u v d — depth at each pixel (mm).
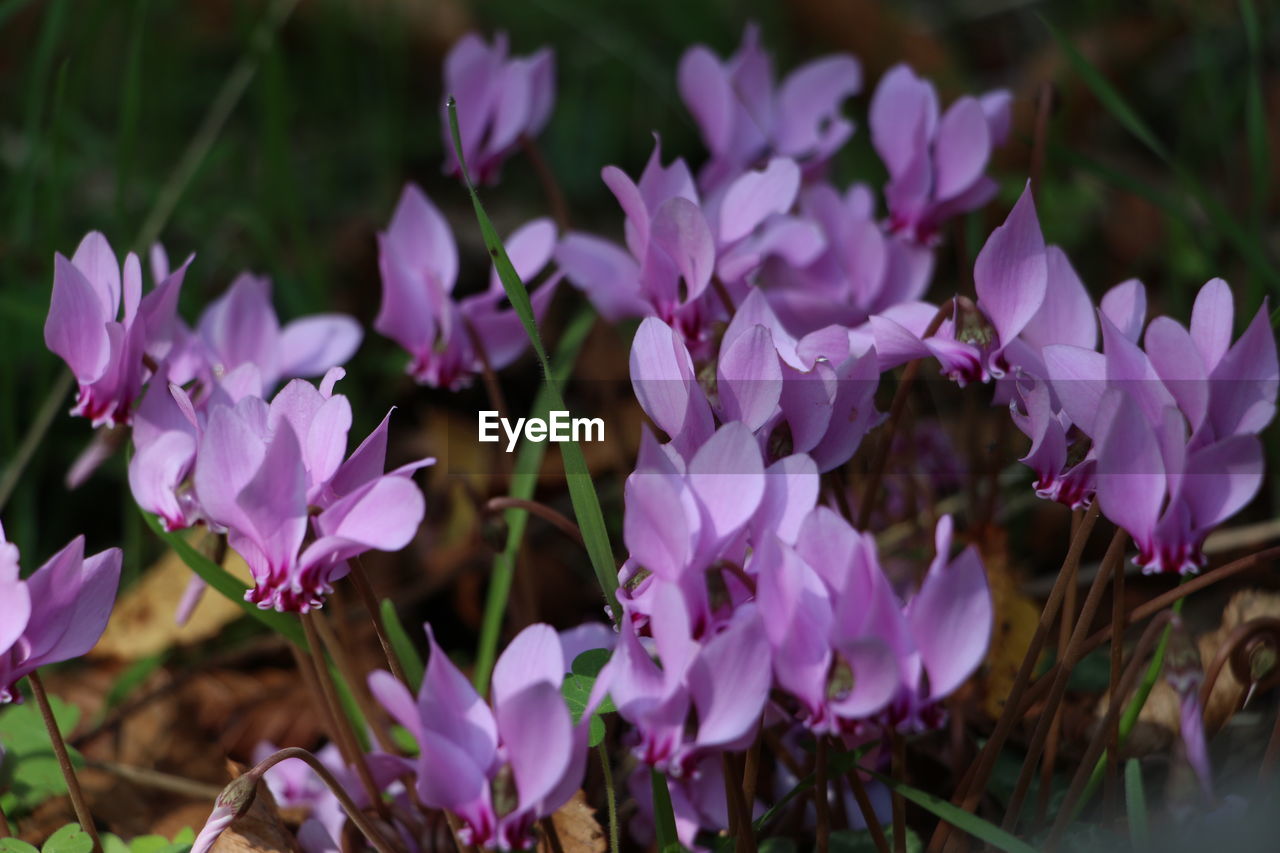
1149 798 514
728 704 457
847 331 480
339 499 476
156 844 502
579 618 591
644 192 510
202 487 468
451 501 619
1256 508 583
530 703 456
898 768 479
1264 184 582
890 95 540
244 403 477
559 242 556
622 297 556
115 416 501
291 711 563
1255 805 482
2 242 655
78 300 495
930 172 539
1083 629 481
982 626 458
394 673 485
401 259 546
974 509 556
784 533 468
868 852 504
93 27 674
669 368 474
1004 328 487
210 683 568
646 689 461
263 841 500
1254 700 527
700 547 464
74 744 551
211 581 503
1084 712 526
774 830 513
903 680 459
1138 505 469
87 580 476
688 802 510
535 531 602
